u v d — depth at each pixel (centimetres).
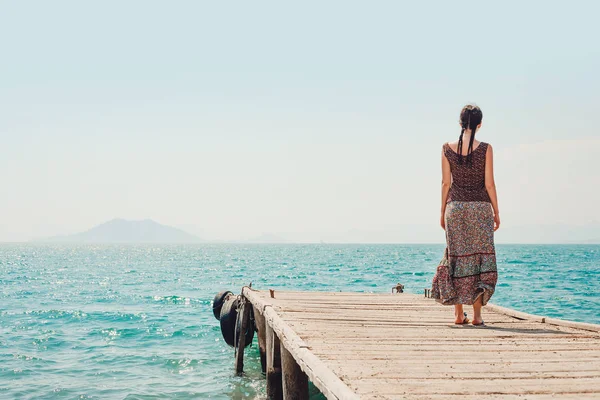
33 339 1595
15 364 1258
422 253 13112
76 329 1797
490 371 433
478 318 679
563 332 632
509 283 3756
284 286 3556
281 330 629
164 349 1444
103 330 1772
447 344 550
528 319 752
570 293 3008
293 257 10506
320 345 535
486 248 634
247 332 1237
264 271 5609
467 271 638
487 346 541
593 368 446
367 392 367
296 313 780
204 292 3297
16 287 3681
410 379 405
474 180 625
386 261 8200
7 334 1686
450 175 634
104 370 1201
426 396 360
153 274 5278
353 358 476
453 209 633
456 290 645
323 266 6656
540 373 428
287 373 659
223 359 1312
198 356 1348
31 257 11281
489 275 638
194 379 1116
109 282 4197
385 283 3806
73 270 6131
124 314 2194
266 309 798
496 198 633
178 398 980
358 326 670
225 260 9188
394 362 462
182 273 5412
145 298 2909
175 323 1936
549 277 4394
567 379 410
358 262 7856
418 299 1036
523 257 9944
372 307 894
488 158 620
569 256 10594
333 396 368
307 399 664
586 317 2030
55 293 3219
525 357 489
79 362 1284
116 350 1430
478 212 630
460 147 623
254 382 1085
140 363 1271
